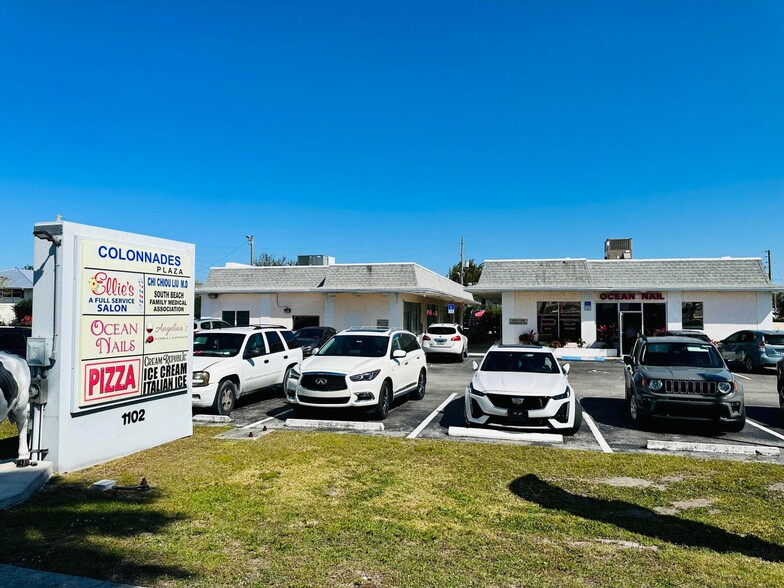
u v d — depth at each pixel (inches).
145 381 306.8
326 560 167.6
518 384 364.5
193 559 166.4
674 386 359.6
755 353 733.9
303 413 432.5
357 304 1084.5
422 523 199.6
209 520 199.9
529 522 201.9
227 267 1199.6
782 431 374.0
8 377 236.7
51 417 259.1
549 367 404.5
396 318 1059.3
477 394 364.2
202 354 450.3
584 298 985.5
